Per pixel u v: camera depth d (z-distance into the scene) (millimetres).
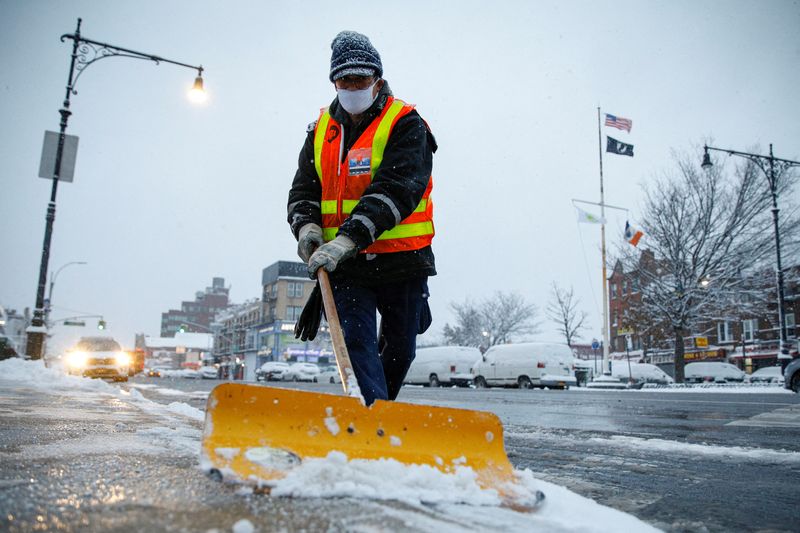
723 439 4109
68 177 13945
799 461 2998
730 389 17453
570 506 1632
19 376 9828
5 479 1458
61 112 13875
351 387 1832
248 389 1561
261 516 1202
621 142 26453
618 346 49438
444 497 1482
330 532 1133
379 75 2461
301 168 2676
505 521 1354
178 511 1220
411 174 2314
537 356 21703
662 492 2217
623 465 2848
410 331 2516
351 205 2438
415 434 1729
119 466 1686
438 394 13258
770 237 24062
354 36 2432
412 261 2447
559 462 2936
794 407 7609
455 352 25703
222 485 1461
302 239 2398
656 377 30078
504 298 50031
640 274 27094
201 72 14781
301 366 35969
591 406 8156
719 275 25375
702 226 25500
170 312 143500
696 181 25609
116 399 5828
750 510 1943
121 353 17031
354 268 2383
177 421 3457
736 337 40688
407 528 1193
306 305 2441
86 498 1296
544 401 9656
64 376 10102
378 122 2449
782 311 21109
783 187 23734
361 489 1416
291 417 1603
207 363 89188
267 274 66062
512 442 3812
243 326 73812
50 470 1596
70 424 2979
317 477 1437
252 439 1518
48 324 35719
